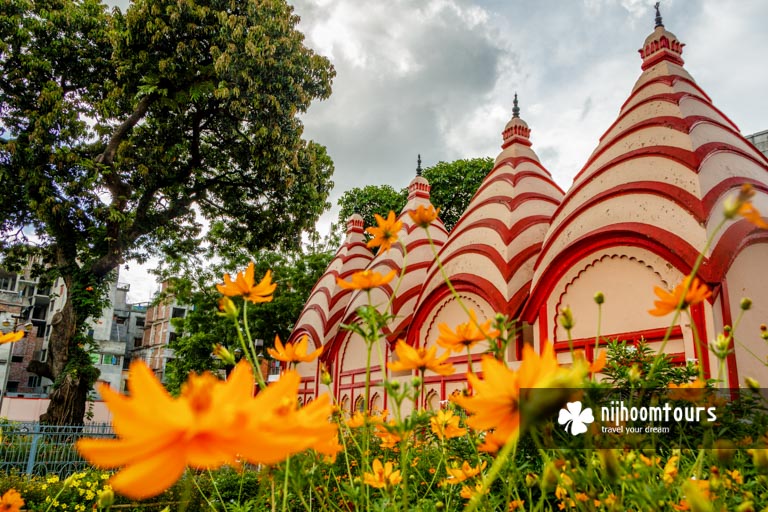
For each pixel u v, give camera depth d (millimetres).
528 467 2199
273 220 17938
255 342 21328
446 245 11594
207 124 16438
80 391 14000
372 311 1547
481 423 802
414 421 1430
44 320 36062
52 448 11297
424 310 11039
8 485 7238
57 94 13953
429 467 3041
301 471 1527
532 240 10008
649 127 7988
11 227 15422
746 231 6527
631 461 1281
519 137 12383
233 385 640
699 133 7520
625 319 7230
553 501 2451
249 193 17969
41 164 13938
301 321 17844
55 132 14453
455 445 3449
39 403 21828
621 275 7418
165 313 39844
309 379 16016
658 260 6938
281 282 21922
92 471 8562
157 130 16406
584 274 7938
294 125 16000
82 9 15633
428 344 10945
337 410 1752
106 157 14602
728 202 1051
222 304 1513
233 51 14281
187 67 14852
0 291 34156
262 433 586
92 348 14844
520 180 11281
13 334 1481
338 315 16859
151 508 6238
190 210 18359
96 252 15328
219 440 571
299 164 17031
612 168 8094
